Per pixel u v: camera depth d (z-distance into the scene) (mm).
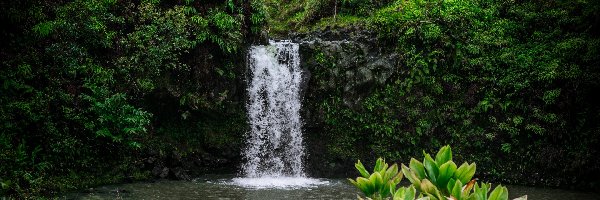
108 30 9719
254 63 11180
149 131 10039
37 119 8281
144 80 9672
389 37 11500
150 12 9938
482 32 11508
